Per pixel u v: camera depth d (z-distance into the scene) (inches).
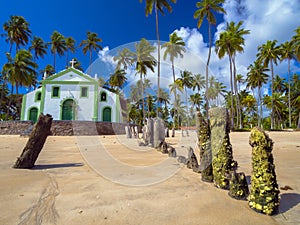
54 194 90.9
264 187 78.2
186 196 91.6
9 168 143.6
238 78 1726.1
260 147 83.3
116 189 98.9
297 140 422.6
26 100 867.4
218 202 85.7
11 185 102.3
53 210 74.4
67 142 371.2
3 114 1369.3
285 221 71.1
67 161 175.9
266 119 1861.5
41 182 108.9
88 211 74.2
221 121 111.3
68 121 566.9
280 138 481.4
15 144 332.8
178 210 76.9
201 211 76.5
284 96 1560.0
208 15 826.2
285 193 99.6
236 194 90.2
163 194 93.7
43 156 204.7
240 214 75.2
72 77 764.6
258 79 1358.3
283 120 1673.2
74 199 85.4
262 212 76.2
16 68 944.3
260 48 1245.7
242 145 333.7
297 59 1099.3
